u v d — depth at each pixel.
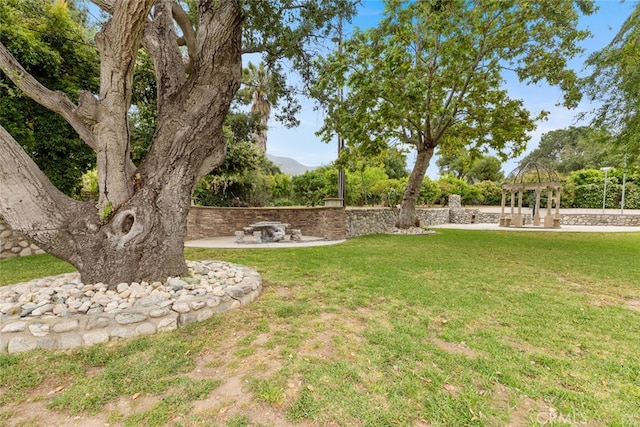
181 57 3.88
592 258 6.05
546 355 2.29
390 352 2.29
